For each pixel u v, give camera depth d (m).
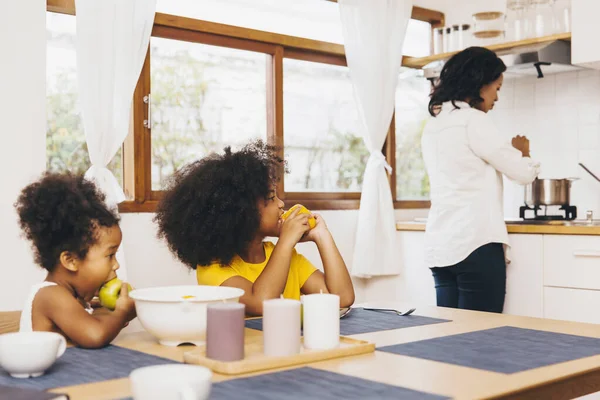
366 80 3.77
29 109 2.76
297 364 1.21
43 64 2.79
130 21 2.88
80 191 1.43
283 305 1.23
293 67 3.77
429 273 3.67
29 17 2.76
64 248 1.41
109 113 2.85
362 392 1.03
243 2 3.51
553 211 3.79
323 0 3.85
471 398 1.00
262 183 1.77
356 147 4.08
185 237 1.74
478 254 3.05
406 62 4.09
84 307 1.52
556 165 3.79
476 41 3.74
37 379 1.13
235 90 3.52
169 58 3.27
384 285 3.88
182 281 3.22
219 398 1.00
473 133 3.04
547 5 3.52
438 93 3.16
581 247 3.01
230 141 3.50
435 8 4.28
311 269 1.99
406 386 1.07
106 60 2.83
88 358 1.28
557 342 1.42
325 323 1.28
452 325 1.63
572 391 1.18
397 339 1.45
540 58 3.37
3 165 2.70
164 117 3.25
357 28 3.74
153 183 3.21
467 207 3.08
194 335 1.37
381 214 3.80
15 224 2.72
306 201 3.73
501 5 3.99
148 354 1.31
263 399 0.99
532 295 3.17
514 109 3.95
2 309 2.68
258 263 1.89
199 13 3.35
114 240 1.46
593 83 3.64
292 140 3.77
